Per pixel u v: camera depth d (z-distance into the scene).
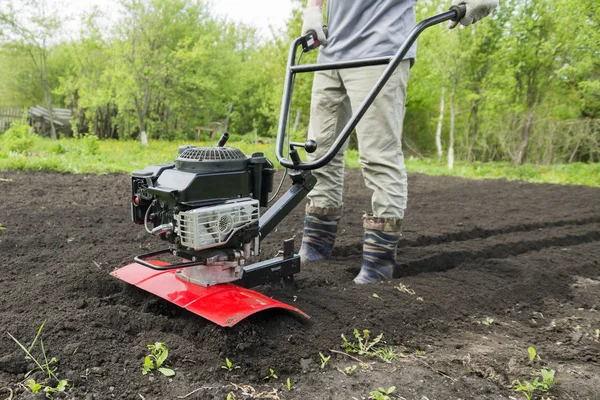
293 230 5.26
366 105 2.89
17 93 31.19
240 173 2.70
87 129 27.34
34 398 1.99
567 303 3.94
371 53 3.36
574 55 16.36
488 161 20.52
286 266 3.30
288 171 3.20
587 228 6.51
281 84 22.22
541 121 18.08
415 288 3.62
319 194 4.04
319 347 2.62
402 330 2.97
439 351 2.81
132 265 3.17
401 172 3.58
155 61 24.53
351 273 3.93
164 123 28.36
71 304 2.86
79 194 6.73
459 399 2.27
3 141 13.48
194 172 2.56
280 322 2.77
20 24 23.52
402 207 3.63
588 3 14.01
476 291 3.78
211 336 2.52
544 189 10.25
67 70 30.09
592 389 2.46
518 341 3.10
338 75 3.69
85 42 23.78
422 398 2.25
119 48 21.64
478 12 3.12
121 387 2.14
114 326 2.63
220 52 29.94
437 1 18.27
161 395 2.12
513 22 17.41
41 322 2.55
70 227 4.87
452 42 16.73
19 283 3.23
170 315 2.87
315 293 3.33
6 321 2.57
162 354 2.34
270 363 2.42
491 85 17.59
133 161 12.02
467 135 20.27
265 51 25.34
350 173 11.61
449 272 4.26
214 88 27.47
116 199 6.50
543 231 6.22
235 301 2.58
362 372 2.46
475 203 8.18
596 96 17.00
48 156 10.34
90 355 2.32
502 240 5.50
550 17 17.12
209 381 2.25
